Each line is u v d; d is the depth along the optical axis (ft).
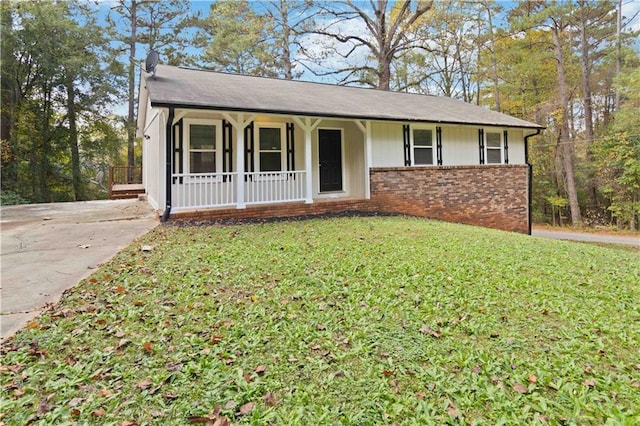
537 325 10.68
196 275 14.26
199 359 8.63
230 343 9.37
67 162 60.39
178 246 18.76
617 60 57.62
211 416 6.79
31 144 54.65
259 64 71.82
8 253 17.58
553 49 64.39
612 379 8.03
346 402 7.24
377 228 25.29
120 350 9.00
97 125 61.98
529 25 59.06
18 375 7.97
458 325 10.54
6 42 49.39
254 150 32.55
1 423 6.62
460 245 20.48
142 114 42.78
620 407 7.07
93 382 7.77
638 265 18.21
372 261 16.57
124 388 7.59
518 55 66.90
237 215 27.96
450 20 66.54
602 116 66.80
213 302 11.85
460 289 13.35
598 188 61.98
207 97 26.23
